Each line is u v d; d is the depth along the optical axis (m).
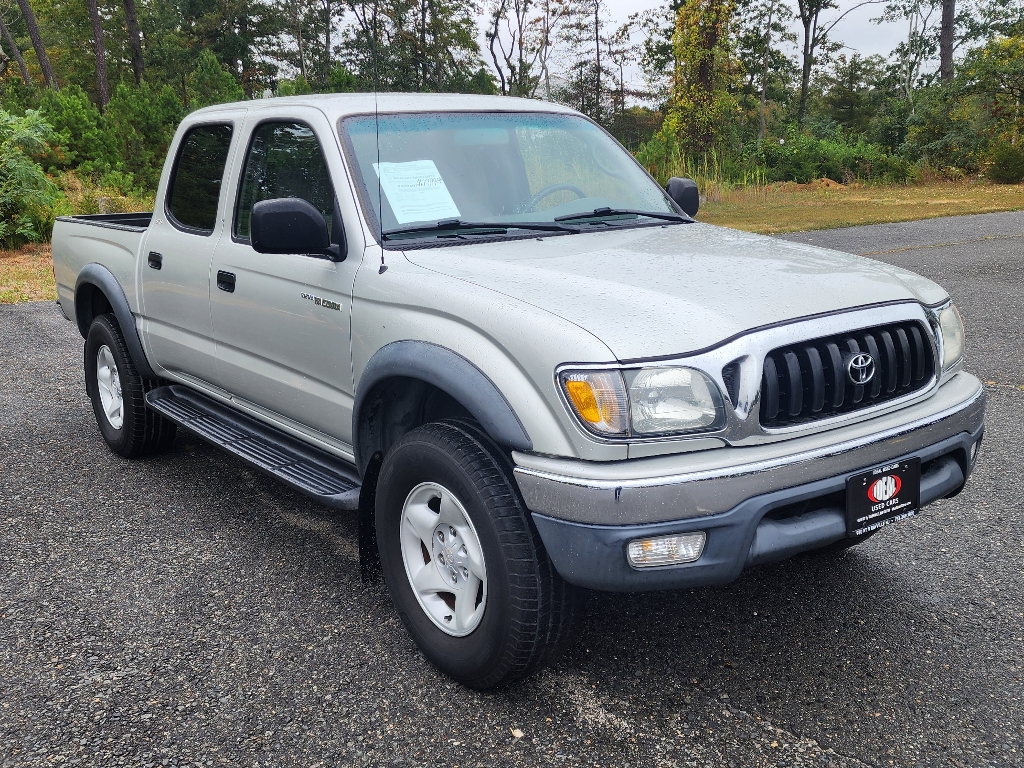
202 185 4.27
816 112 72.12
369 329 3.12
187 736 2.65
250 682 2.94
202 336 4.22
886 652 3.06
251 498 4.59
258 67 61.78
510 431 2.54
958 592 3.48
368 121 3.56
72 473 4.94
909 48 53.78
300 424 3.76
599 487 2.36
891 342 2.79
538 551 2.59
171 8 60.00
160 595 3.54
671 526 2.38
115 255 4.91
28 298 10.53
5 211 14.42
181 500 4.55
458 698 2.84
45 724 2.71
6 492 4.66
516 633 2.62
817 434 2.61
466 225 3.38
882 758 2.52
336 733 2.66
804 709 2.75
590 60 59.47
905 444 2.73
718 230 3.74
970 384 3.09
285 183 3.67
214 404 4.52
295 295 3.49
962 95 31.89
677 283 2.78
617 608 3.42
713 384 2.45
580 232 3.49
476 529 2.66
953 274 10.87
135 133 19.95
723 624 3.28
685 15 31.27
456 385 2.68
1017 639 3.13
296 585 3.63
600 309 2.58
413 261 3.08
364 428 3.21
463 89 43.31
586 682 2.92
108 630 3.28
